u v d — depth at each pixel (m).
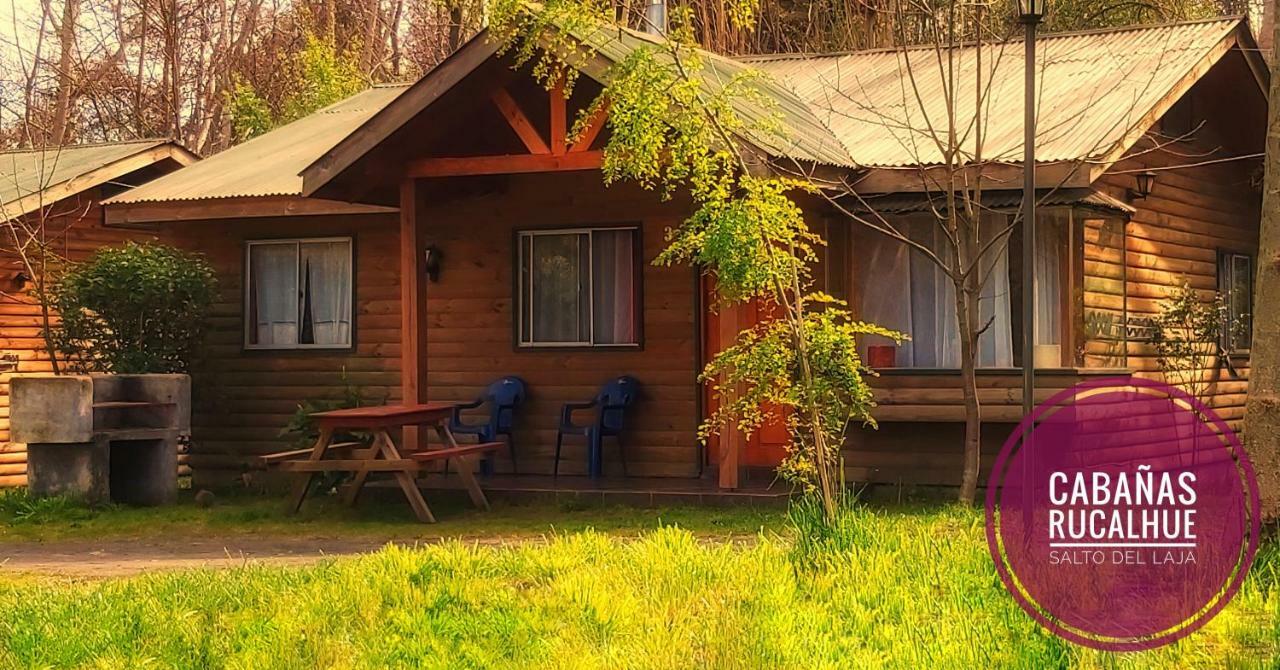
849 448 13.27
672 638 6.96
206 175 15.77
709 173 9.54
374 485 13.66
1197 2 27.14
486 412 14.90
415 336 12.99
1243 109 16.02
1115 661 6.31
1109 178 13.39
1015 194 12.45
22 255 16.58
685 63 9.70
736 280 8.91
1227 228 16.39
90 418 13.19
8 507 13.13
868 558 8.34
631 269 14.38
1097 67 14.55
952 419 12.66
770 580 8.08
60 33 30.36
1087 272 13.09
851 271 13.29
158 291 14.89
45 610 7.85
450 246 15.05
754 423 9.56
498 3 10.68
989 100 14.15
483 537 11.26
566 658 6.68
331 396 15.51
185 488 15.81
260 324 15.88
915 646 6.64
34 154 20.05
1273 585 7.62
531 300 14.75
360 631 7.40
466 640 7.21
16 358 17.50
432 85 12.28
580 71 11.68
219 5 32.91
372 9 34.41
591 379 14.47
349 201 13.43
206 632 7.34
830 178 12.44
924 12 14.19
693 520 11.73
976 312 11.69
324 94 27.05
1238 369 16.23
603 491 12.98
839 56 17.09
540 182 14.66
